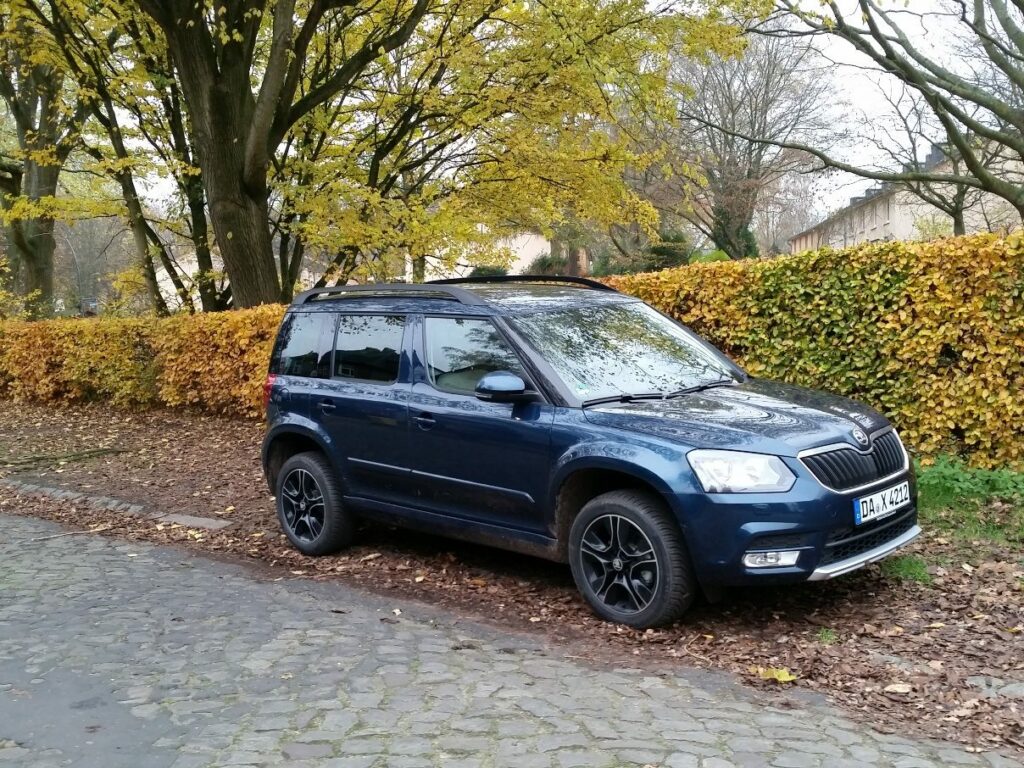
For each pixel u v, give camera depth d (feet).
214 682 13.78
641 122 39.78
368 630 16.08
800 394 17.46
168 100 51.55
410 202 43.42
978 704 12.21
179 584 19.56
